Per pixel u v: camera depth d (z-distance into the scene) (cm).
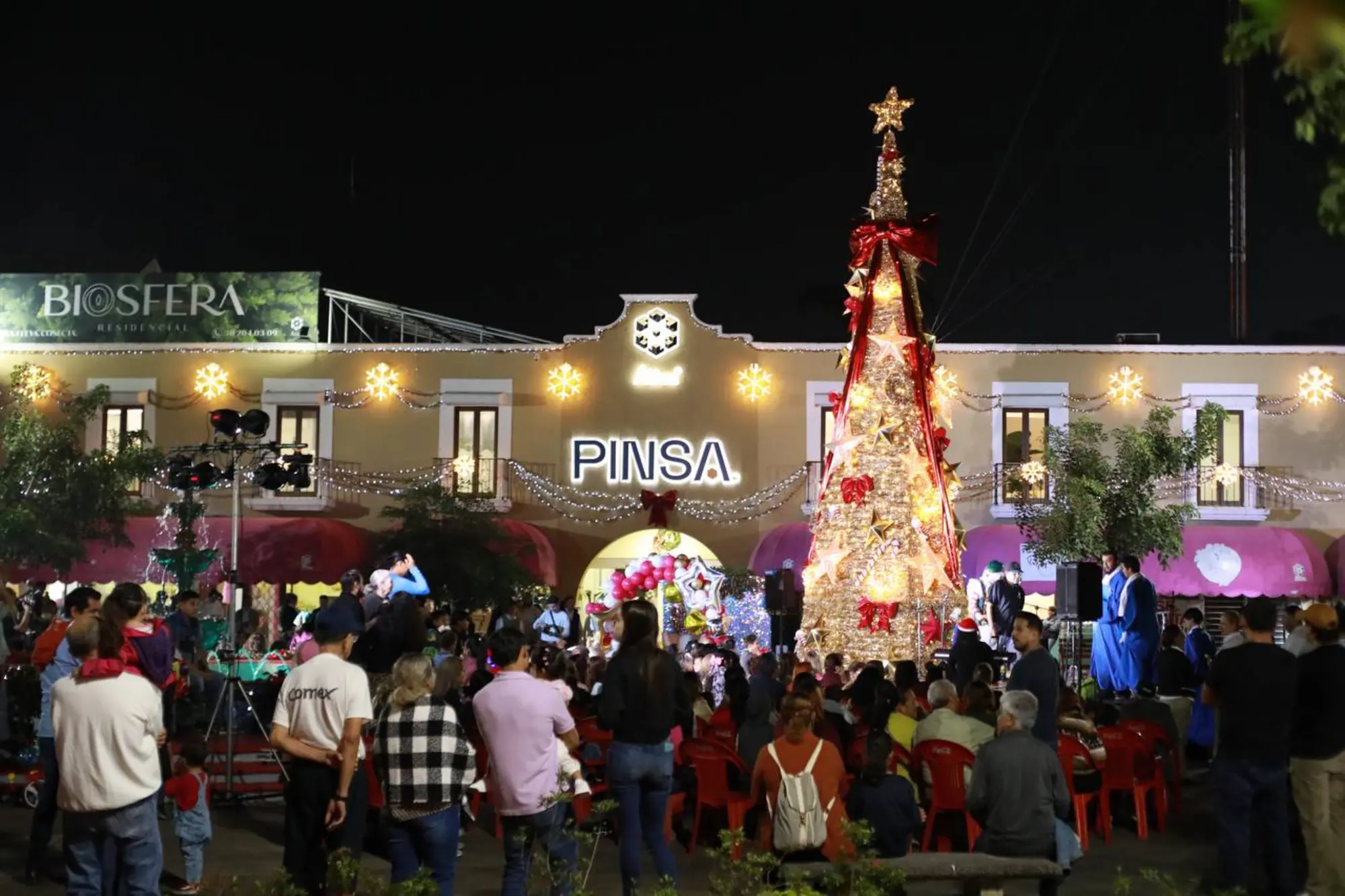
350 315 3931
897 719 1378
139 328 3594
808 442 3494
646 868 1259
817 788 955
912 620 2262
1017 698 984
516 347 3531
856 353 2350
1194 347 3450
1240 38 520
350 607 982
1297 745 1021
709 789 1318
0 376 3522
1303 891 1035
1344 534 3394
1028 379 3466
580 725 1455
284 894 761
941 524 2331
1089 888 1170
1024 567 3306
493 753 929
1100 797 1421
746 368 3519
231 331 3600
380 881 722
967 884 945
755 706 1353
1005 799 959
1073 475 3178
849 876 753
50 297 3591
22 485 3288
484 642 1789
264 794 1591
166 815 1482
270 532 3300
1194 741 1944
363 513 3500
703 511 3488
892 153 2408
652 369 3528
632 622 1024
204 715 1639
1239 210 3728
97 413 3519
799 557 3331
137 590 1173
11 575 3300
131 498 3434
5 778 1588
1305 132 556
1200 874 1224
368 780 1102
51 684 1157
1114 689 2147
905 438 2319
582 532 3500
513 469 3503
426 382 3534
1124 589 2150
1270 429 3441
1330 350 3438
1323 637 1021
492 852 1339
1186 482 3406
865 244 2361
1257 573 3284
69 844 889
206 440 3516
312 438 3525
